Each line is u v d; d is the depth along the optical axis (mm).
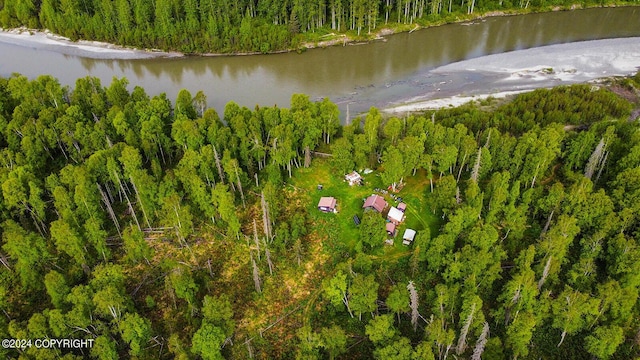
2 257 76688
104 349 60875
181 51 160250
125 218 88688
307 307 73562
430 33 170500
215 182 92875
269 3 158875
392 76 144500
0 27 179750
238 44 158125
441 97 130500
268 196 83875
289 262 80438
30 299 73375
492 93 131000
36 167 93875
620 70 140125
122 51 162625
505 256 75438
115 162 85750
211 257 81562
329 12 169000
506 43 162375
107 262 78625
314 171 99812
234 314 72812
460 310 70000
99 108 109812
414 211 89312
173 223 81625
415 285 75188
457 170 95812
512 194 81688
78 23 167750
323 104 101062
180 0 159375
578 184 82812
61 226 71562
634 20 175250
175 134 95250
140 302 74250
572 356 66062
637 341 66000
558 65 145000
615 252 74062
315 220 88500
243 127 95312
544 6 181500
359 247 79438
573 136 97625
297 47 159750
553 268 71188
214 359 62781
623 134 95812
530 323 61750
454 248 78938
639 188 79500
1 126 99875
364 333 69188
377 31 168500
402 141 90812
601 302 67250
